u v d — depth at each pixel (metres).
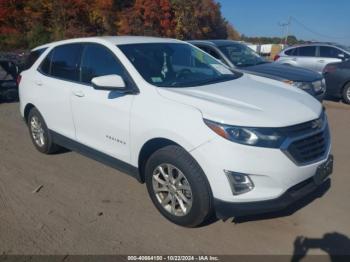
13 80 9.62
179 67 4.32
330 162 3.55
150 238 3.43
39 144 5.64
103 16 45.81
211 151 3.11
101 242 3.38
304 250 3.23
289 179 3.14
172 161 3.39
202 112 3.23
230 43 8.58
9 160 5.43
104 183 4.62
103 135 4.18
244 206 3.13
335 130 6.89
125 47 4.22
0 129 7.16
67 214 3.88
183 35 52.25
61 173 4.95
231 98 3.52
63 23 43.22
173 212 3.60
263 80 4.47
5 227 3.64
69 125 4.75
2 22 42.19
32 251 3.27
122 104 3.85
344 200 4.07
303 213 3.81
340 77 9.68
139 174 3.91
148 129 3.55
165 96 3.57
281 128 3.12
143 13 48.59
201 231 3.52
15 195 4.33
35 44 40.47
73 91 4.53
